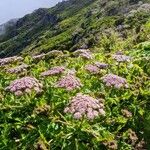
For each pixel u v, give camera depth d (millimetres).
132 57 16312
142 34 21406
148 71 15234
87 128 10984
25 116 11742
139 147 11234
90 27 155000
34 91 12219
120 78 12500
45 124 11195
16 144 10938
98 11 192875
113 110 12102
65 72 13438
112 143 10836
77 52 17047
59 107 11789
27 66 14828
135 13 118250
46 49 173250
